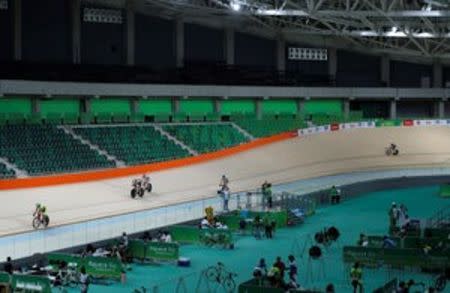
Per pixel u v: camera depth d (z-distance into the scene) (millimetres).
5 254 32500
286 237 42562
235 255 37188
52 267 31000
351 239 41656
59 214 42594
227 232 38969
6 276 27672
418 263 32750
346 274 32781
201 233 39500
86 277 28203
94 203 46438
